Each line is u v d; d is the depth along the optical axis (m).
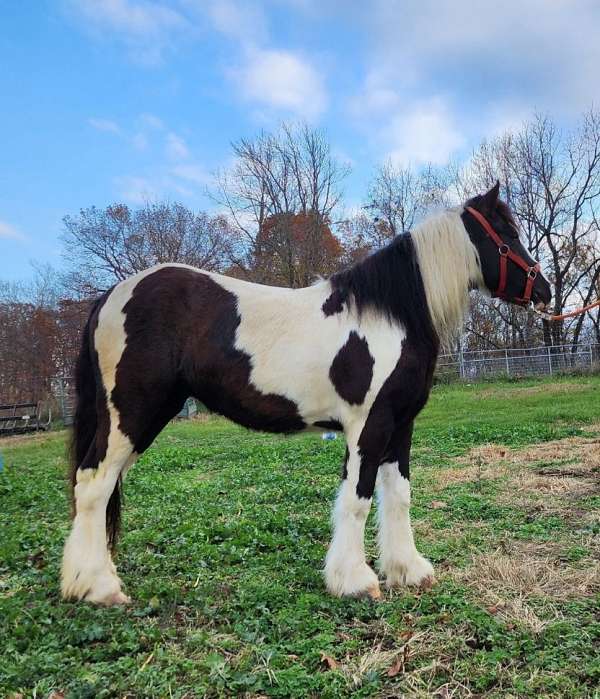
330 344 3.56
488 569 3.70
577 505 5.18
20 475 9.39
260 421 3.69
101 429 3.63
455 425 11.20
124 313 3.63
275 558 4.23
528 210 30.25
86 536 3.52
